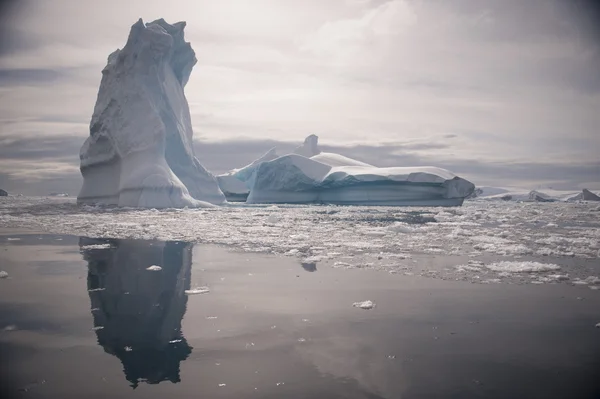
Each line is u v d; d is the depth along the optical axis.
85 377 4.34
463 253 12.88
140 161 34.50
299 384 4.19
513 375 4.40
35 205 39.94
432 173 50.41
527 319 6.26
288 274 9.57
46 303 7.09
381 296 7.62
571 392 4.03
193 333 5.65
